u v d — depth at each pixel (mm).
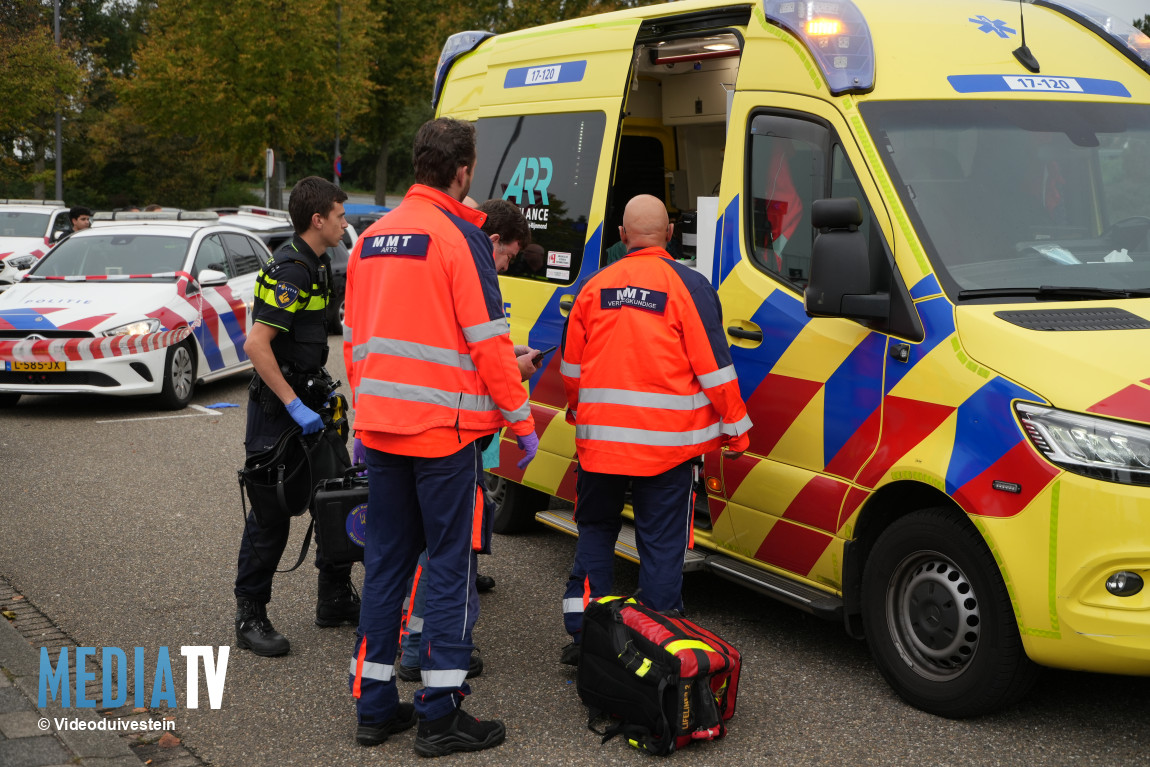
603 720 4027
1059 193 4320
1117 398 3508
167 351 10289
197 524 6652
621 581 5676
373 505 3869
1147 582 3492
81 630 4945
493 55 6609
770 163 4656
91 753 3619
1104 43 5000
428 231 3705
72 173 42031
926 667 4047
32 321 9953
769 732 3920
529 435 3828
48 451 8641
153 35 32875
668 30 5336
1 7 33312
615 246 5773
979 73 4527
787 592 4418
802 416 4406
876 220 4129
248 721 4059
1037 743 3807
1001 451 3662
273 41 28109
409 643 4480
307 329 4625
